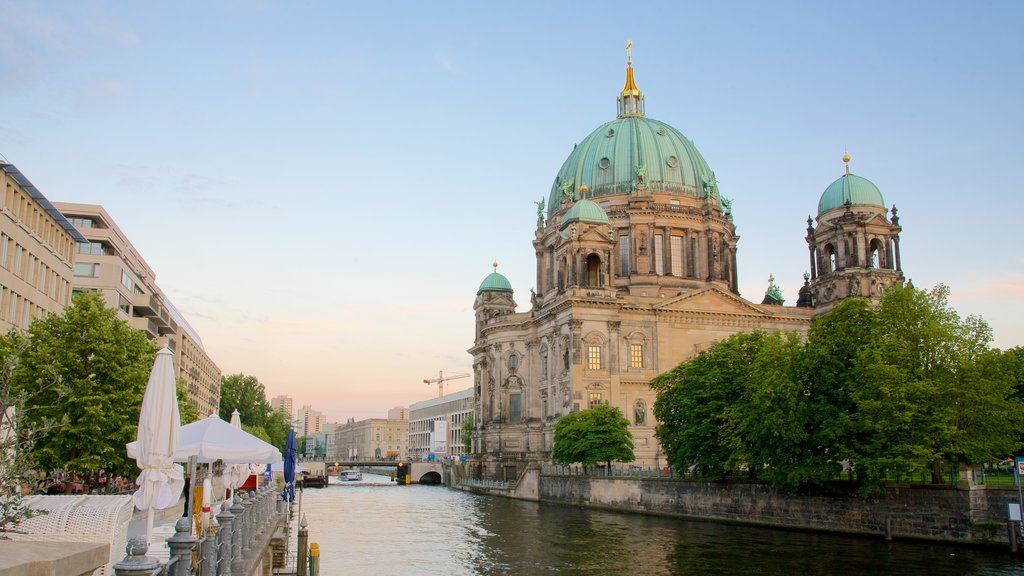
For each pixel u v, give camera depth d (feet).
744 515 270.05
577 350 416.67
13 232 232.73
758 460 251.80
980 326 223.92
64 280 286.87
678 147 507.71
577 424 373.20
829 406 231.71
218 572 71.51
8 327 230.27
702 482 291.79
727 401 284.20
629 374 424.87
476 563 190.49
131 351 190.90
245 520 96.63
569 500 383.86
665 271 472.85
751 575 168.35
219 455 115.85
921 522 210.59
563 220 457.68
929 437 205.98
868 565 176.24
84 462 171.42
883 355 219.61
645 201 474.49
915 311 226.58
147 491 83.87
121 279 369.30
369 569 181.57
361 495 490.49
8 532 58.54
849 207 441.27
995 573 164.35
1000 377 217.15
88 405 175.32
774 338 272.92
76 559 43.75
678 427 305.94
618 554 201.46
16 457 54.49
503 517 315.17
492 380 506.07
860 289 433.48
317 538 242.37
